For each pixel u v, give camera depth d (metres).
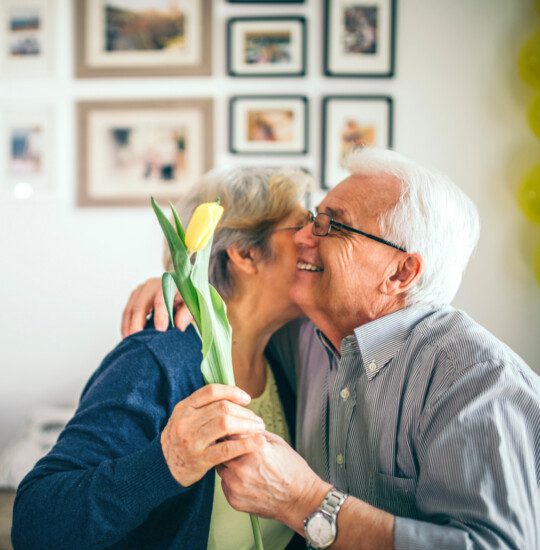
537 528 0.88
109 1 2.65
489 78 2.58
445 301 1.14
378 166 1.11
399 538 0.83
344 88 2.61
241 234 1.17
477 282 2.60
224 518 1.09
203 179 1.24
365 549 0.85
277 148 2.62
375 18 2.58
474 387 0.94
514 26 2.57
